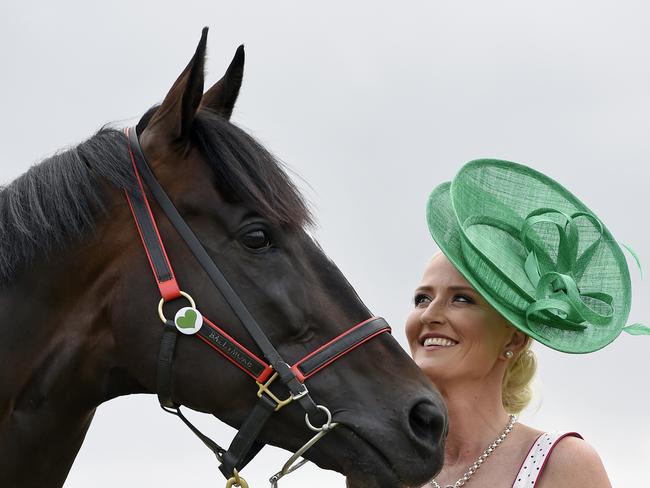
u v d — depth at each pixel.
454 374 5.02
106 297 4.39
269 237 4.41
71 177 4.43
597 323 4.98
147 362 4.36
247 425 4.37
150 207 4.39
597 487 4.73
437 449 4.34
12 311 4.37
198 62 4.31
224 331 4.34
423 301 5.20
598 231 5.19
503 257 5.00
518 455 4.93
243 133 4.52
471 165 5.10
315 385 4.37
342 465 4.36
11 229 4.39
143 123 4.62
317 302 4.41
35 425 4.40
